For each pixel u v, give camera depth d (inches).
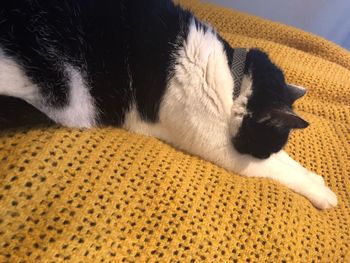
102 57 8.9
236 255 8.1
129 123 10.2
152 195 8.2
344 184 11.2
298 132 12.1
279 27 16.3
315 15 21.2
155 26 9.4
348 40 22.3
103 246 7.2
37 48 8.2
